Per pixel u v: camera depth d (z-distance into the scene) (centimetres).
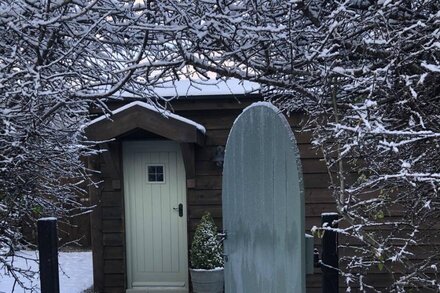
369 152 280
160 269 662
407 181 238
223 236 339
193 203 637
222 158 626
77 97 308
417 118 269
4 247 417
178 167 658
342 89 290
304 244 248
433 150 262
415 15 261
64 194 460
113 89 294
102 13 299
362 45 263
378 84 252
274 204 273
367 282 584
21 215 387
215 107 616
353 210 303
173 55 313
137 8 293
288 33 273
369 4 276
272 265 277
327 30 272
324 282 291
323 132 381
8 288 680
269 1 291
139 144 656
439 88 271
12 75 296
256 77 289
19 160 334
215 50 292
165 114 354
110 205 646
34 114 311
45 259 309
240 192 313
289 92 372
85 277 767
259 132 287
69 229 990
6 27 300
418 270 269
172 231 661
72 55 330
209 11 280
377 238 336
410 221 298
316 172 600
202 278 604
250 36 277
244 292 312
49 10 287
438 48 226
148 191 661
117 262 650
